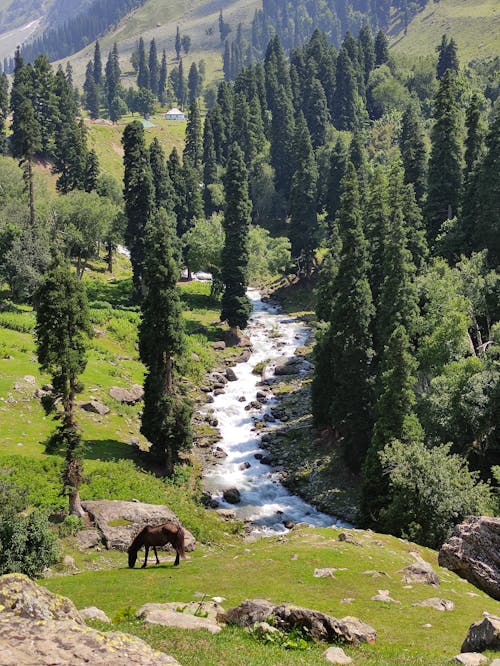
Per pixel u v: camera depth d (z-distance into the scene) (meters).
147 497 47.12
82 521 40.72
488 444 52.97
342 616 24.47
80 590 28.83
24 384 61.97
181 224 133.38
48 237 98.88
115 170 193.38
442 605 26.41
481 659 18.08
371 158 171.62
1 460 46.75
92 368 73.50
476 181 79.56
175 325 54.72
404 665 18.23
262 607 21.62
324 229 128.38
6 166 122.12
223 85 191.12
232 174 97.44
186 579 30.22
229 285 98.38
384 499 45.59
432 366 56.81
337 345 59.56
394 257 59.44
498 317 65.06
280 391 79.94
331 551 34.19
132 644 12.03
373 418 57.00
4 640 11.45
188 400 58.22
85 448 42.50
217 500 55.16
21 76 168.62
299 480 59.25
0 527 31.91
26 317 83.81
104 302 98.56
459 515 41.16
